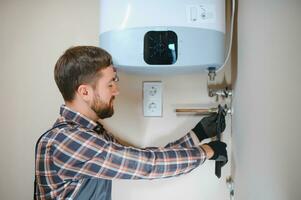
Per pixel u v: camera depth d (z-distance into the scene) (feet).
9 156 3.61
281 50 1.85
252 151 2.49
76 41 3.51
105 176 2.33
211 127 3.13
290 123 1.71
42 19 3.51
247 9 2.67
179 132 3.48
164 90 3.48
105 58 2.49
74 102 2.61
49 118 3.57
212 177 3.48
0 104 3.58
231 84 3.37
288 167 1.73
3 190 3.63
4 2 3.51
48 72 3.54
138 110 3.51
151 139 3.50
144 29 2.54
